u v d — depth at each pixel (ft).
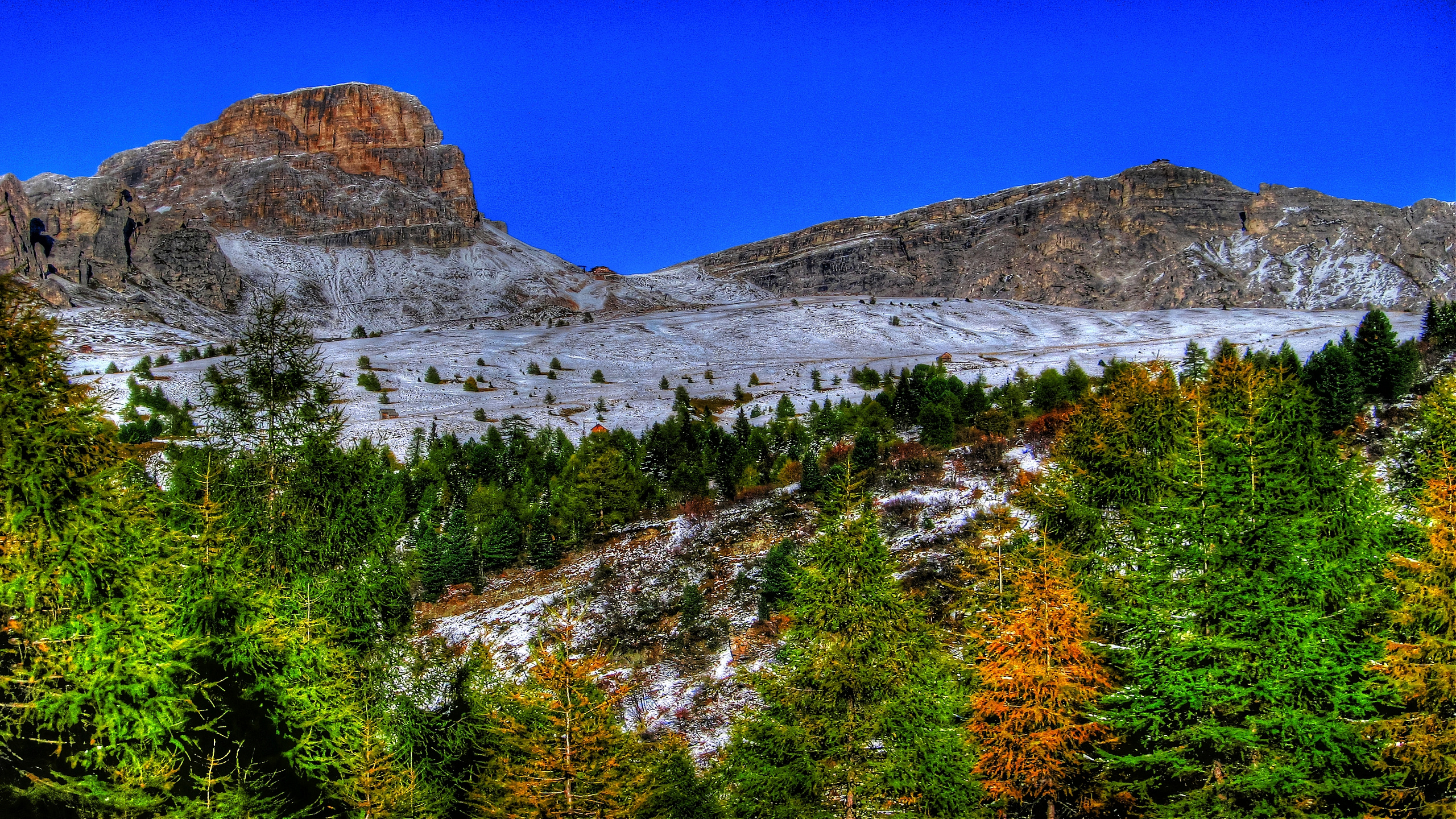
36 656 43.19
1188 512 55.26
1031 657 56.80
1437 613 49.60
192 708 46.50
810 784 58.44
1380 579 55.83
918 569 134.31
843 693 60.03
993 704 57.16
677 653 132.67
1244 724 51.55
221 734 47.96
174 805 44.70
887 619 60.29
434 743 61.87
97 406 46.09
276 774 51.70
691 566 164.35
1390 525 58.39
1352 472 64.59
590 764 55.98
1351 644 52.16
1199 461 57.26
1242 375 68.23
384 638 64.23
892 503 168.86
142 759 44.50
